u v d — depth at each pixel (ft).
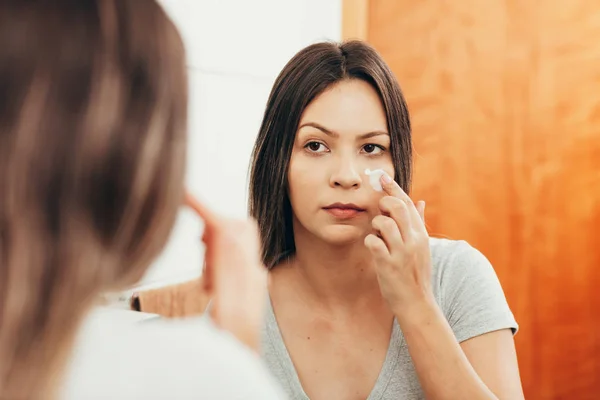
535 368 6.25
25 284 1.08
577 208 6.02
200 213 1.50
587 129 5.90
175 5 4.83
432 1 6.31
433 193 6.49
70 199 1.10
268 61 6.06
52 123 1.08
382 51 6.58
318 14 6.57
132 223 1.17
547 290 6.17
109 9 1.13
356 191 2.56
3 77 1.07
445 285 2.84
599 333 6.07
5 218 1.07
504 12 6.03
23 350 1.08
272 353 2.76
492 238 6.31
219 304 1.47
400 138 2.73
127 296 3.69
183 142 1.24
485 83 6.18
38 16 1.09
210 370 1.21
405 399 2.63
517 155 6.15
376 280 2.73
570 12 5.81
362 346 2.73
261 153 2.81
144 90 1.16
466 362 2.35
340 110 2.59
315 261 2.74
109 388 1.16
